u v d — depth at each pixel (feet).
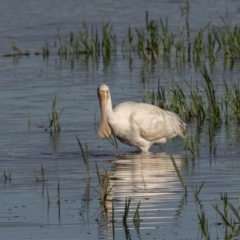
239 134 58.13
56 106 67.62
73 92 72.90
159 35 103.45
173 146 56.18
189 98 69.56
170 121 55.72
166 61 90.07
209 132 54.34
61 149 54.65
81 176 47.24
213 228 37.24
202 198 41.83
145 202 41.34
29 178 46.93
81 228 37.45
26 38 105.29
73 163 50.75
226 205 38.42
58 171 48.60
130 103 54.85
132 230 37.11
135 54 95.25
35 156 52.70
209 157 51.60
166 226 37.52
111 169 48.91
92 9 127.75
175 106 65.00
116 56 94.27
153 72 82.69
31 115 64.49
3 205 41.27
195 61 89.30
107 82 77.46
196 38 93.86
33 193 43.57
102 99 53.47
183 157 52.16
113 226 37.52
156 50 95.55
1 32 109.60
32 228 37.52
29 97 71.05
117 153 53.93
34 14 123.54
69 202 41.65
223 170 47.83
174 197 42.22
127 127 53.67
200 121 63.26
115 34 102.17
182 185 44.27
